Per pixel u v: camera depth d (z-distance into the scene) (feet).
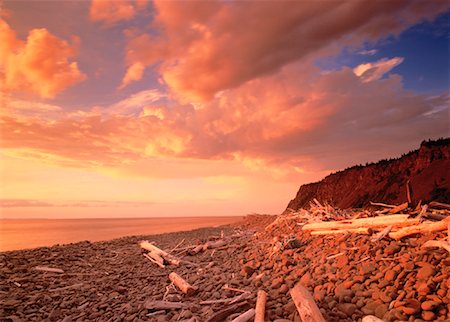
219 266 40.98
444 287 17.85
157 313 27.30
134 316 27.68
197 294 31.32
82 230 160.86
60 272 48.29
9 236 121.39
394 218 31.07
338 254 28.04
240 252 47.57
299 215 56.18
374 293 19.75
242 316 20.95
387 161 99.09
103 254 63.05
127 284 40.09
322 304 21.02
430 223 26.94
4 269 48.24
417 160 82.79
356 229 32.48
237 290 28.17
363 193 94.48
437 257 21.17
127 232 133.69
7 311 32.94
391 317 17.17
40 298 36.60
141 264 52.37
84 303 34.40
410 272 20.63
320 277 24.80
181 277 38.19
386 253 24.85
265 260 35.37
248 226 97.96
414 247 24.98
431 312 16.55
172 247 66.39
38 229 175.83
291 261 31.07
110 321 28.12
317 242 34.22
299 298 19.52
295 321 19.40
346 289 21.39
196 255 55.06
